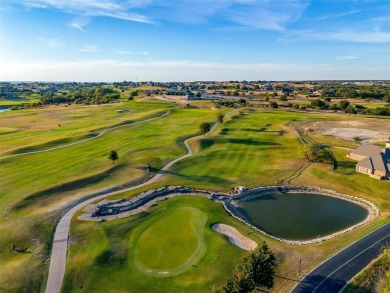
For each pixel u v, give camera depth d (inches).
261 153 3528.5
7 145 3809.1
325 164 3196.4
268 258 1392.7
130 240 1868.8
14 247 1763.0
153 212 2208.4
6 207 2182.6
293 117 5674.2
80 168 2933.1
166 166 3090.6
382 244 1806.1
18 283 1483.8
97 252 1718.8
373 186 2726.4
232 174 2950.3
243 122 5128.0
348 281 1501.0
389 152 3201.3
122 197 2386.8
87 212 2146.9
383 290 1365.7
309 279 1520.7
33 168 2938.0
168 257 1702.8
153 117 5674.2
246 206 2428.6
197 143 3846.0
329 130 4768.7
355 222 2209.6
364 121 5516.7
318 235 2030.0
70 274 1551.4
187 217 2127.2
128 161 3152.1
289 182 2810.0
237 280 1337.4
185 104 7465.6
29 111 6904.5
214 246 1786.4
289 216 2281.0
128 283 1509.6
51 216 2086.6
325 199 2566.4
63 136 4148.6
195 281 1517.0
